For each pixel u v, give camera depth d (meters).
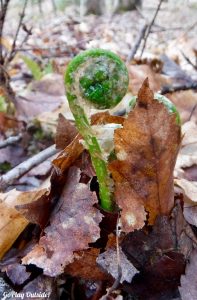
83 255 0.14
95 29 0.97
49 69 0.40
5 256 0.15
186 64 0.56
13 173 0.20
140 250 0.14
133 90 0.35
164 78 0.37
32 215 0.15
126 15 1.10
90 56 0.12
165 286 0.13
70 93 0.12
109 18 1.11
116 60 0.12
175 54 0.63
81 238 0.14
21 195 0.16
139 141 0.12
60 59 0.54
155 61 0.41
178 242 0.14
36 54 0.54
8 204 0.16
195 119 0.30
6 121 0.30
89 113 0.12
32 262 0.14
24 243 0.16
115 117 0.15
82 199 0.14
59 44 0.71
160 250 0.14
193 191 0.16
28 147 0.27
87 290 0.14
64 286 0.14
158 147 0.12
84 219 0.14
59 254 0.14
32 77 0.45
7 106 0.31
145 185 0.13
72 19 1.08
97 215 0.14
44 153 0.21
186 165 0.21
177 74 0.40
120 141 0.12
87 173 0.16
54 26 0.98
